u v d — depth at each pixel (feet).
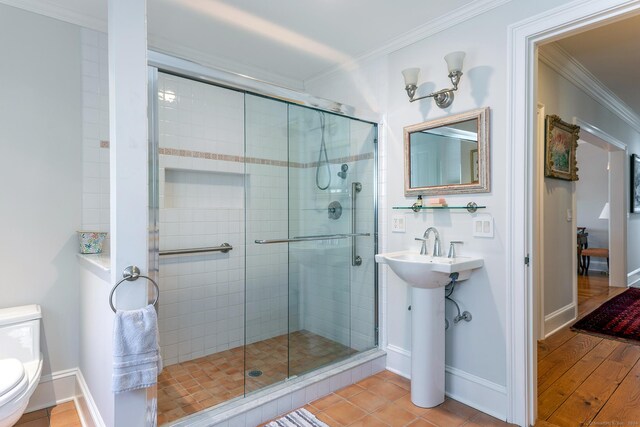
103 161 7.50
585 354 9.07
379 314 8.54
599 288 16.38
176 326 8.46
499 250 6.41
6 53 6.50
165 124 8.38
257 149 9.08
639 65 10.41
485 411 6.55
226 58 9.32
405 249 8.00
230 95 9.39
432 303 6.67
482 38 6.64
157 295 4.80
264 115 8.79
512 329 6.21
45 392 6.85
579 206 21.81
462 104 6.94
